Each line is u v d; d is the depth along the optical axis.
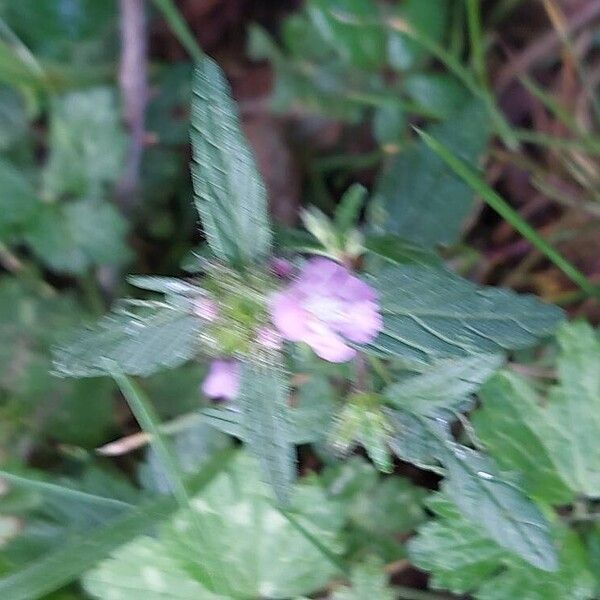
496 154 0.23
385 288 0.13
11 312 0.21
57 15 0.23
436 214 0.19
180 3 0.25
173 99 0.24
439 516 0.18
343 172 0.24
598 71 0.25
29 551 0.19
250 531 0.18
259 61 0.25
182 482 0.16
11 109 0.22
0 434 0.20
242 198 0.13
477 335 0.13
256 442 0.13
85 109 0.22
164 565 0.18
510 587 0.17
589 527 0.18
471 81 0.22
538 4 0.25
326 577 0.18
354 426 0.15
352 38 0.23
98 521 0.19
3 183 0.21
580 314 0.22
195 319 0.13
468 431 0.16
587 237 0.23
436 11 0.23
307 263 0.13
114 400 0.21
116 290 0.22
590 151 0.23
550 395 0.18
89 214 0.21
